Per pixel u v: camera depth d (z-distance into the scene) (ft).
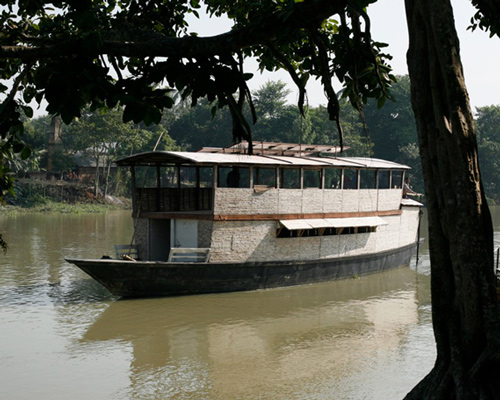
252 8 22.61
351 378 34.73
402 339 42.96
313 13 15.60
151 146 207.21
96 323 46.21
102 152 198.18
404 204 76.28
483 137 263.29
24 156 17.35
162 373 35.58
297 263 61.52
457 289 16.03
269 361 37.91
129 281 52.90
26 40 17.80
